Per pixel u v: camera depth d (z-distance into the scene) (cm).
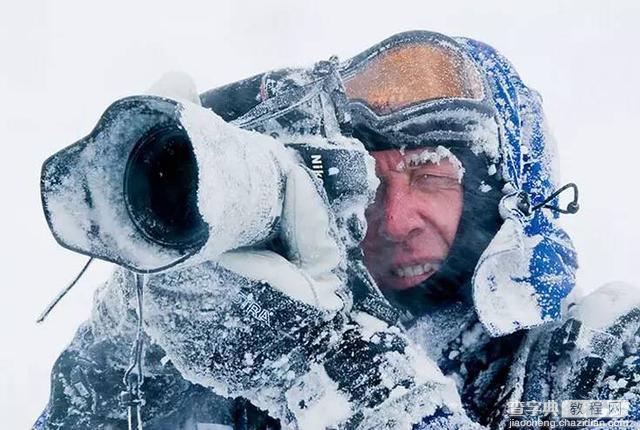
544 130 175
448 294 158
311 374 113
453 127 154
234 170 97
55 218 96
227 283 112
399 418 110
